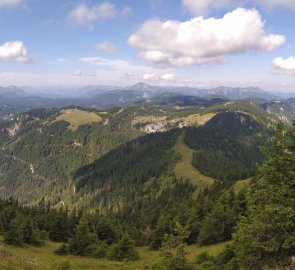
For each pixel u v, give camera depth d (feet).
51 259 198.08
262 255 90.07
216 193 497.05
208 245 261.03
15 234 231.91
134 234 358.43
